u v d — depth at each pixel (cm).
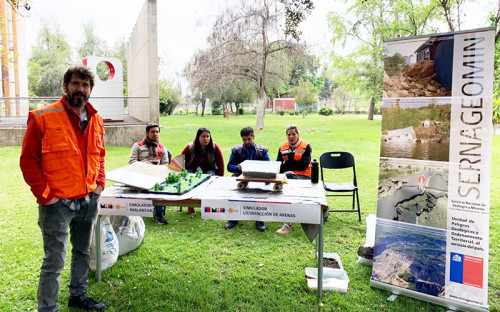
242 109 4731
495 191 648
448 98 265
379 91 2753
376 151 1223
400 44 280
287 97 5856
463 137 262
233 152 490
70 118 238
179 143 1384
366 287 308
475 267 266
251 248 391
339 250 388
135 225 380
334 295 295
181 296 291
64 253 243
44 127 227
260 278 323
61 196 234
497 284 311
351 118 3641
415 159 284
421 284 288
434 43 266
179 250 383
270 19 2202
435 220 279
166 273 329
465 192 265
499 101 703
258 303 284
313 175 338
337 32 2633
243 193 304
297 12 1800
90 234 268
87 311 267
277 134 1950
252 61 2381
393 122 290
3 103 2080
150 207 289
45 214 236
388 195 298
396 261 298
